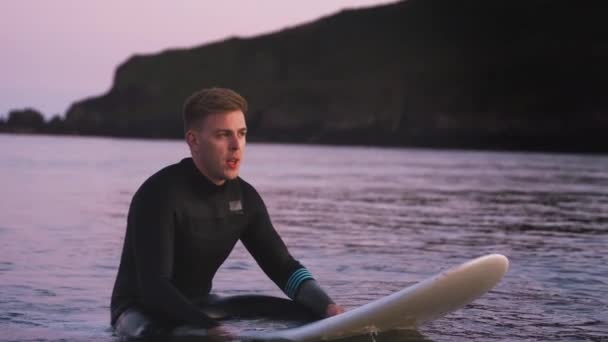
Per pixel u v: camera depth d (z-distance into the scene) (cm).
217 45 10419
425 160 3200
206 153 313
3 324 342
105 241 644
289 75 10112
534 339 315
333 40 10438
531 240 676
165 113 9081
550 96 6431
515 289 436
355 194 1230
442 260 550
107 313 370
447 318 354
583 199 1160
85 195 1151
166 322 306
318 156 3594
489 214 926
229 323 319
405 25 10300
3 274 475
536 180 1689
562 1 8888
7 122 8406
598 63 6606
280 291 432
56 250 587
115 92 9175
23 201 1028
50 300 399
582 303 394
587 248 624
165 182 312
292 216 877
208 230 319
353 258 559
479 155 4297
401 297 283
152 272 304
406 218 868
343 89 7612
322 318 320
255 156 3450
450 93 6975
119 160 2516
